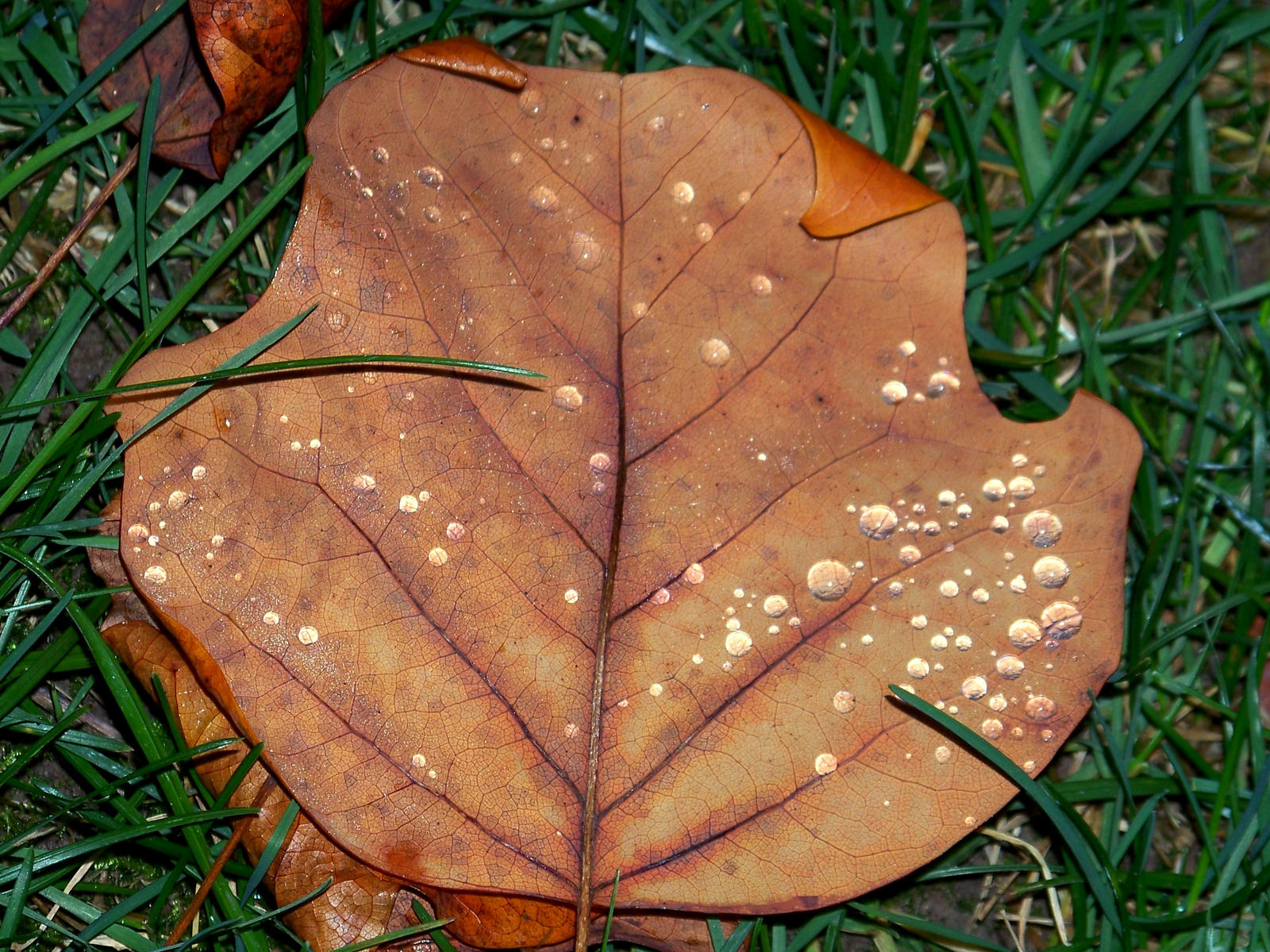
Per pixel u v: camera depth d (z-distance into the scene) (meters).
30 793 0.34
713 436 0.32
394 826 0.32
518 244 0.32
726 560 0.32
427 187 0.32
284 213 0.35
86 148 0.35
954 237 0.32
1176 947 0.35
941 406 0.32
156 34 0.34
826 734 0.32
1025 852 0.35
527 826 0.32
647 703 0.32
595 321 0.32
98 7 0.34
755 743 0.32
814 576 0.32
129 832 0.33
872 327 0.32
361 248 0.32
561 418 0.32
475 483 0.32
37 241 0.35
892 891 0.35
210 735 0.33
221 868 0.33
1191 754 0.35
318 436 0.32
